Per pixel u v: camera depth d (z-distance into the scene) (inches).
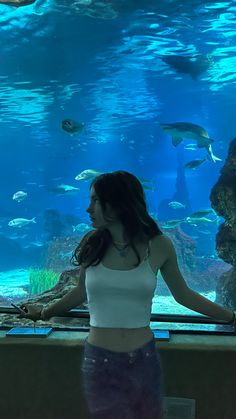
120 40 540.4
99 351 71.2
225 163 307.9
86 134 1376.7
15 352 99.5
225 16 454.9
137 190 74.9
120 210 72.4
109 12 429.1
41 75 722.8
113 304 71.1
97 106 992.9
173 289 77.6
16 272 716.7
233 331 103.7
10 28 486.9
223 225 300.7
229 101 1027.3
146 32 506.6
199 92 918.4
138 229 72.1
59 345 98.6
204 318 113.1
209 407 95.7
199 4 425.1
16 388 99.7
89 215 76.7
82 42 544.1
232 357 94.7
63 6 418.3
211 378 95.3
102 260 72.6
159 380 73.4
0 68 677.3
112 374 70.2
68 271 180.5
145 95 912.9
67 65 661.3
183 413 95.4
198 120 1235.2
